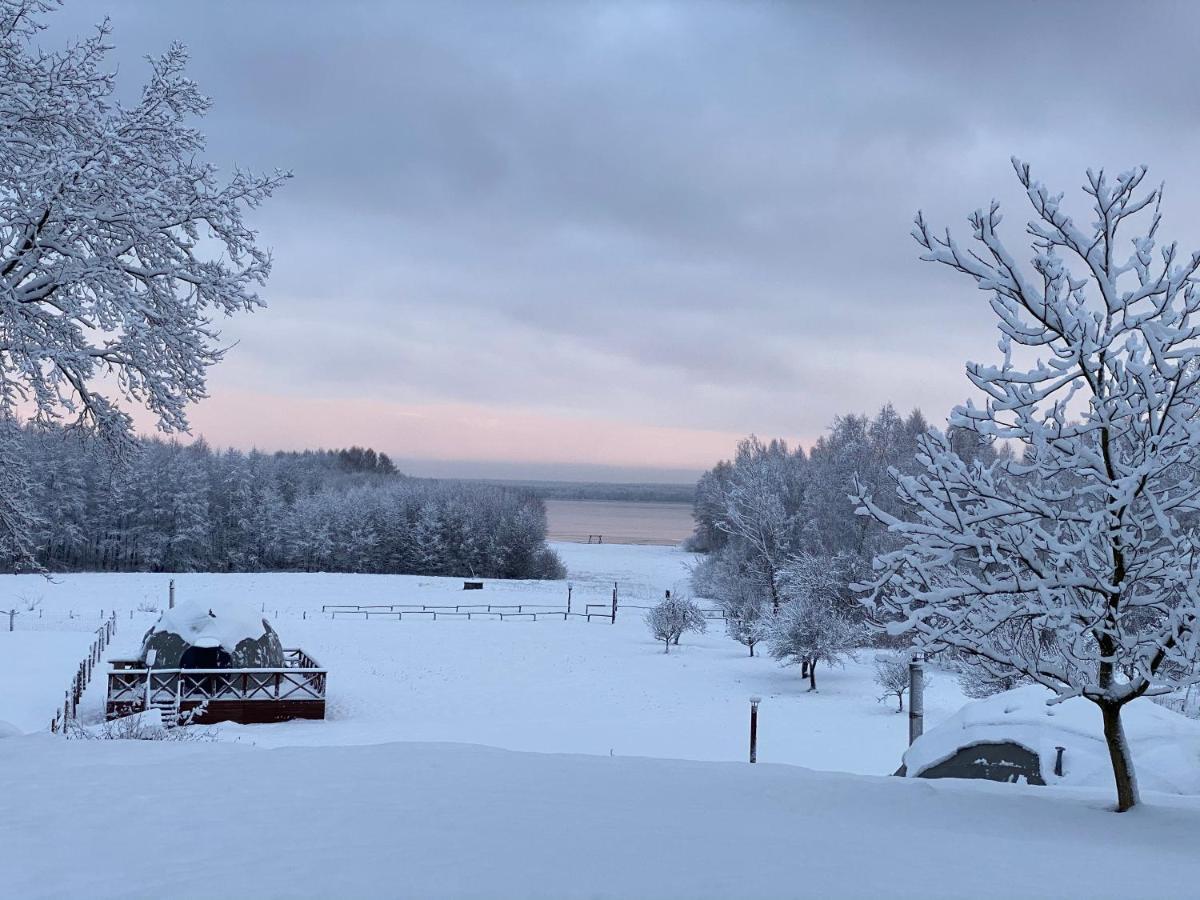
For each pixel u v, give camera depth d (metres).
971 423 8.53
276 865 5.62
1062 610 7.80
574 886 5.18
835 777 9.62
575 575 96.62
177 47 14.47
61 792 7.84
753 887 5.20
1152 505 7.79
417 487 100.25
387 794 7.90
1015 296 8.35
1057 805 8.57
